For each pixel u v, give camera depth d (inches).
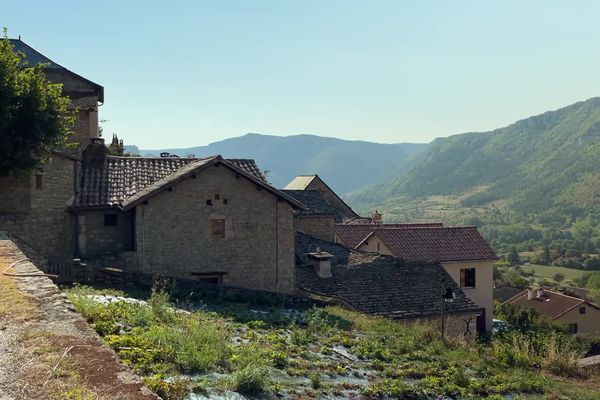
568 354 623.8
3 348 237.5
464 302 801.6
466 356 552.7
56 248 749.9
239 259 753.6
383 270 845.2
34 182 717.3
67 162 764.0
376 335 552.1
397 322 718.5
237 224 752.3
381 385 376.2
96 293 530.9
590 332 1704.0
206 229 738.8
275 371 367.6
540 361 596.7
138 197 713.6
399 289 799.7
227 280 747.4
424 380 414.6
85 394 192.2
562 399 449.1
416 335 580.1
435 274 842.8
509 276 3041.3
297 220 1143.6
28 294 323.9
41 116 692.1
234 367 339.6
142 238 713.0
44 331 258.7
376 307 743.1
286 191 1222.9
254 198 761.0
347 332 539.8
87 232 764.6
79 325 272.8
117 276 611.2
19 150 671.1
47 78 1062.4
